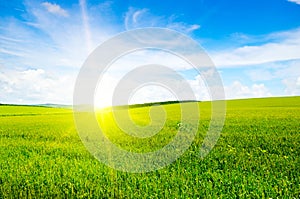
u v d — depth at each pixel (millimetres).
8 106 72125
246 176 8578
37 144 15352
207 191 7230
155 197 7043
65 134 18906
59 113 49125
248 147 12922
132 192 7398
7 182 8484
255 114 29859
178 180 8156
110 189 7668
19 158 11820
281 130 17891
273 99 60219
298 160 10234
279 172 8781
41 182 8359
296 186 7582
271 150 12086
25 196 7473
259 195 6980
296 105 44094
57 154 12492
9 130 21812
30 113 49031
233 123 21922
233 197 6922
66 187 8094
